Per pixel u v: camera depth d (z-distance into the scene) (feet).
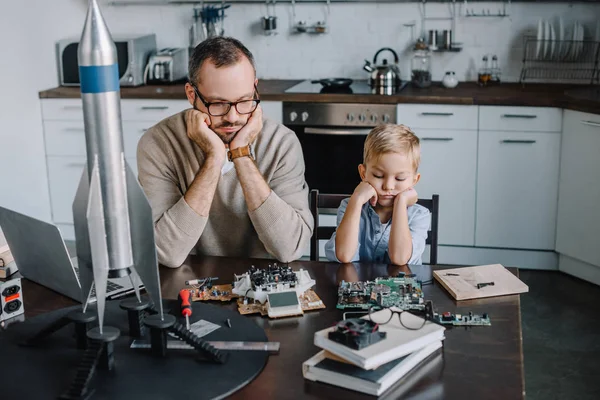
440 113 13.16
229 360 4.84
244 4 15.69
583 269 13.05
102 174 4.60
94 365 4.52
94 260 4.66
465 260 13.85
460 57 15.17
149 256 4.79
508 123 12.96
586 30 14.56
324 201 7.96
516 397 4.41
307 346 5.09
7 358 4.91
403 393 4.46
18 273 6.56
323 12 15.44
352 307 5.66
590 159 12.32
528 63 14.92
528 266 13.61
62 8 15.48
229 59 6.31
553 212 13.17
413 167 6.73
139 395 4.42
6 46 13.82
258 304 5.77
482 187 13.38
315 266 6.68
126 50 14.56
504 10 14.75
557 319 11.58
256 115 6.64
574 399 9.21
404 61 15.40
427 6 15.03
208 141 6.53
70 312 5.08
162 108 14.15
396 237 6.65
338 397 4.43
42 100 14.78
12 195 14.19
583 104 12.15
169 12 15.97
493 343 5.09
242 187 6.72
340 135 13.60
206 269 6.67
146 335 5.19
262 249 7.43
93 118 4.54
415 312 5.54
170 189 7.15
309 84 15.01
